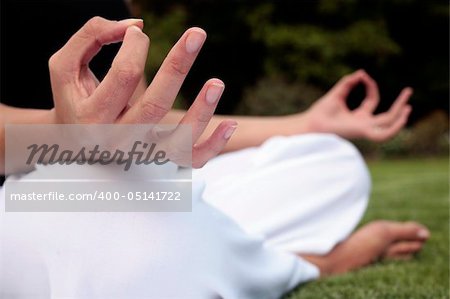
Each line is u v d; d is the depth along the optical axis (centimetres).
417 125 982
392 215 277
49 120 92
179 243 90
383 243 167
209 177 146
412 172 585
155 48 988
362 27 1038
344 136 177
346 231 150
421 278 151
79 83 83
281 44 1031
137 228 89
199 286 92
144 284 88
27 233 89
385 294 134
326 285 140
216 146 84
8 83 132
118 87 77
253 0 1053
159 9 1074
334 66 1037
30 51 132
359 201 154
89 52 83
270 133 176
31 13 132
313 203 145
